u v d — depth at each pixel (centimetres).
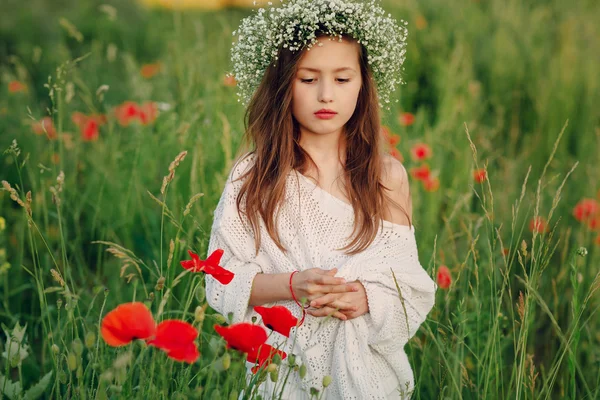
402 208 222
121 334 146
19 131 440
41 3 906
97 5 934
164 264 304
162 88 497
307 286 195
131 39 854
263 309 166
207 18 820
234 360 157
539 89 568
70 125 462
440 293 281
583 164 460
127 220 345
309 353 203
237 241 211
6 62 774
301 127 217
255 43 224
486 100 544
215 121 363
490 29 716
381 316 202
